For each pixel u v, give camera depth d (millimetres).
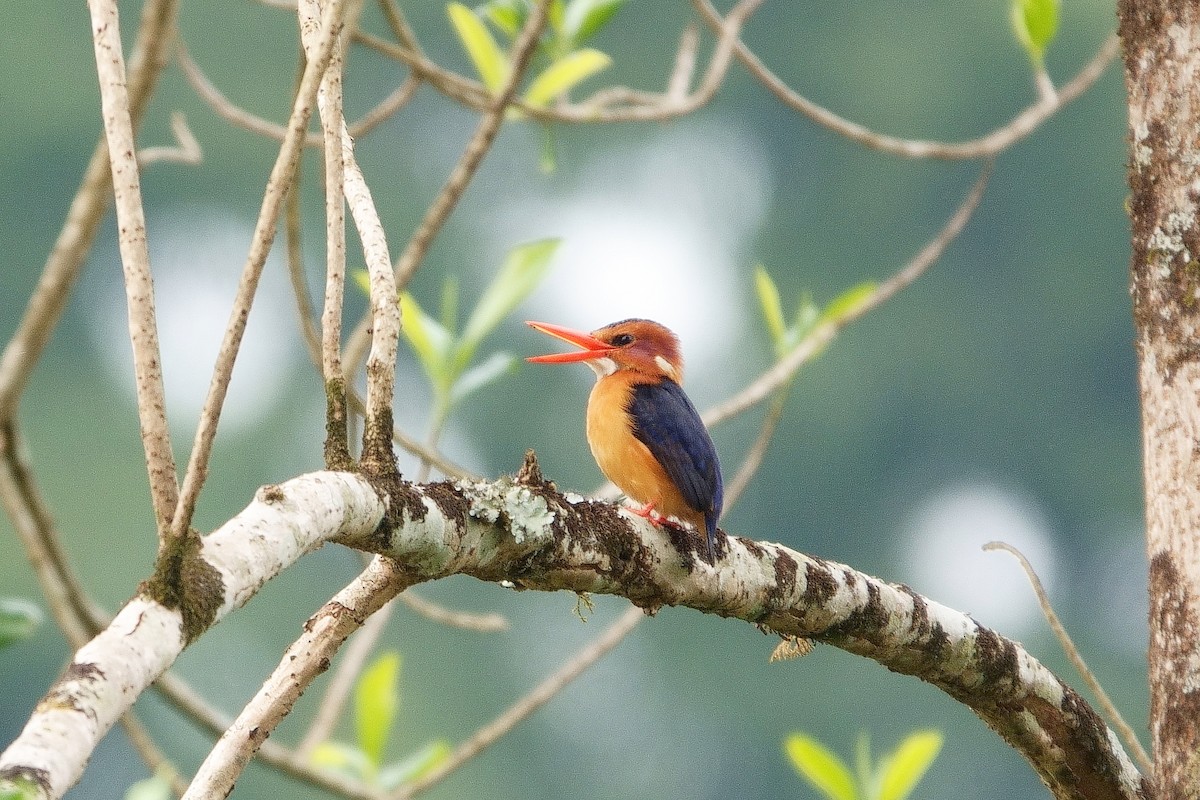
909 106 23734
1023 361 23062
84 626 5590
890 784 5348
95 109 21656
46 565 5488
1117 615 22344
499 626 5520
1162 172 3957
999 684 4562
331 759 5500
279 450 20703
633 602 4156
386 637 19141
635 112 6250
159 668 2578
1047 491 22828
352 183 3721
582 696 19688
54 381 20875
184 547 2729
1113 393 23031
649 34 22797
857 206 23578
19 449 5445
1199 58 3922
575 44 6121
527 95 6047
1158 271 3939
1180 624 3797
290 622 19016
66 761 2314
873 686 20281
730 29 6527
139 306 2896
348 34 5254
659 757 19750
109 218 21141
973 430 23156
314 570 19156
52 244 21469
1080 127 23359
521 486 3773
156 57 5523
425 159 22422
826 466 22609
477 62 6211
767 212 23672
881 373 22828
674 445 5629
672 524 4188
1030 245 23312
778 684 20047
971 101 23531
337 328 3443
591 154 22906
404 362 20344
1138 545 22703
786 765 19906
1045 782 4809
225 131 21406
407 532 3367
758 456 5883
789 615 4367
